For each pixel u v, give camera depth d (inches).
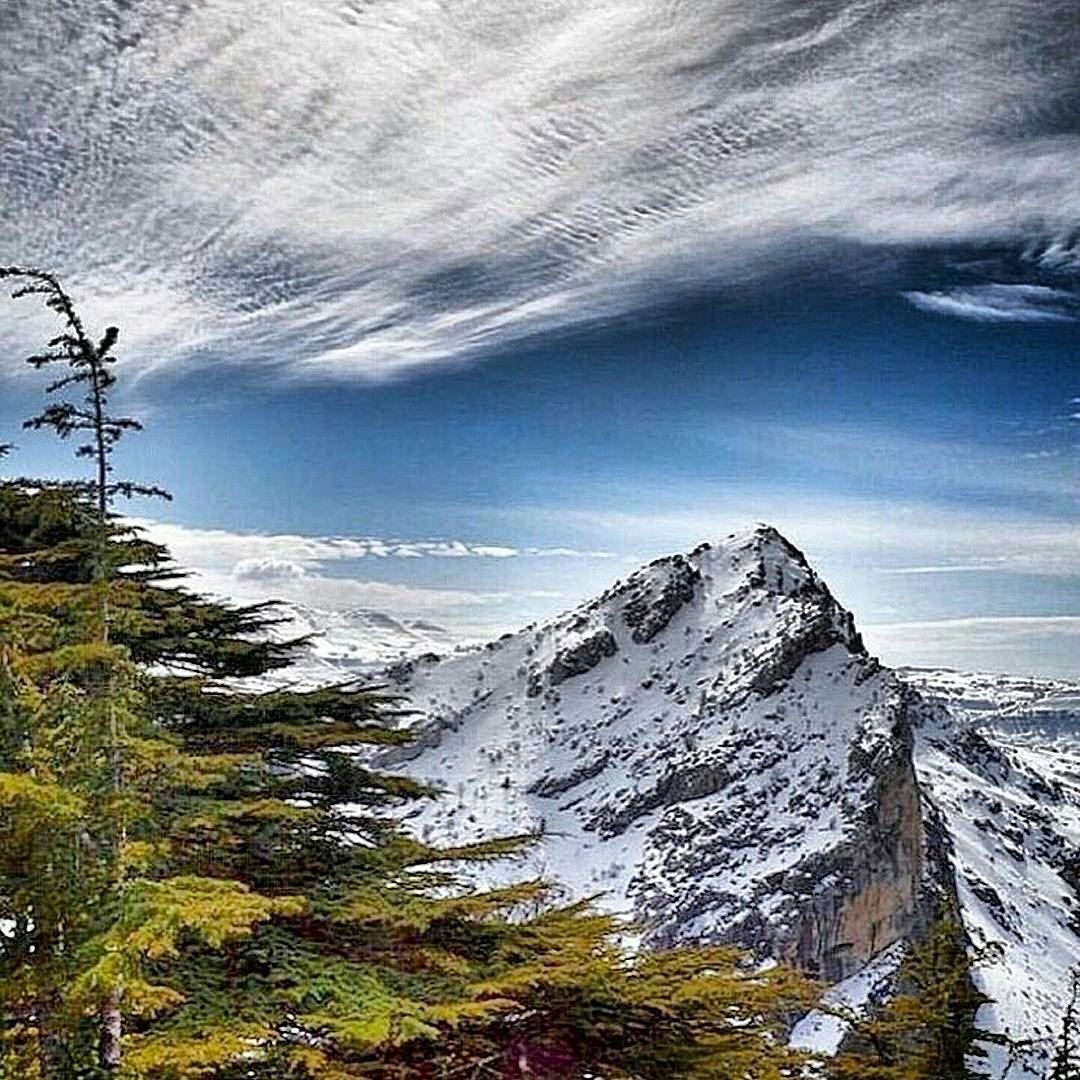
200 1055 398.9
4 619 394.6
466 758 7598.4
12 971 390.3
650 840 5925.2
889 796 5497.1
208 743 537.3
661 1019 530.3
